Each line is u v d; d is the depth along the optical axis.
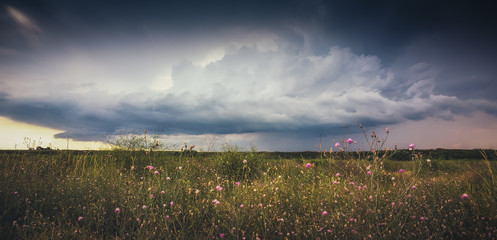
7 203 2.93
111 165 5.73
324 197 3.39
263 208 2.93
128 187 3.71
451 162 7.32
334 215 2.50
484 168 4.36
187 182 4.24
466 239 2.27
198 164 6.07
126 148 6.83
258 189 3.76
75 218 2.80
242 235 2.36
